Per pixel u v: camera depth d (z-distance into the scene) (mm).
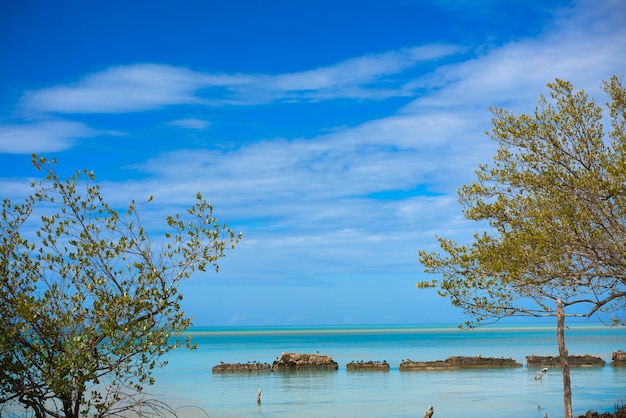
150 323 15641
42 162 16047
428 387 51719
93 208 16188
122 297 15516
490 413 37125
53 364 15172
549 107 24812
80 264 15922
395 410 39625
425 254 24406
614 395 43688
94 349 15516
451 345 132875
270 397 46688
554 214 22359
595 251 21688
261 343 157625
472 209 24641
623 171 20781
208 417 37375
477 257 23469
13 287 15422
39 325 15414
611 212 21453
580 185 21922
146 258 16141
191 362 86125
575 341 138750
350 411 39562
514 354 96812
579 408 37844
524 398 43438
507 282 22547
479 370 65938
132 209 16375
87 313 15641
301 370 69062
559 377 57156
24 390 15320
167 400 44875
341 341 169125
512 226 23953
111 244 16016
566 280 22672
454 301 23891
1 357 15344
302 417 37344
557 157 23797
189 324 16141
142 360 15609
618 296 22578
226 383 56906
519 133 24594
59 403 29766
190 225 16500
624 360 67875
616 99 24266
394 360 87500
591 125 24172
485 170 25234
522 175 24031
